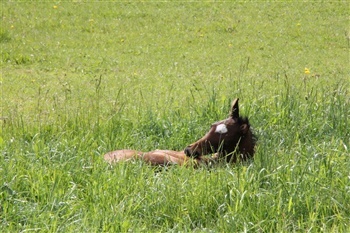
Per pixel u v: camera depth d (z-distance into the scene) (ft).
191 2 100.94
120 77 65.21
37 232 29.99
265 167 35.27
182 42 81.87
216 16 94.27
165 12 95.50
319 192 32.96
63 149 39.37
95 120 45.88
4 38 79.10
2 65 69.46
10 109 52.39
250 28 88.94
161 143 43.21
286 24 91.25
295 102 46.80
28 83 62.34
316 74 67.46
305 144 41.06
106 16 92.68
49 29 85.56
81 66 70.03
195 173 36.14
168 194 33.01
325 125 44.11
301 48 80.84
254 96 51.13
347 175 34.96
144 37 83.66
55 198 32.65
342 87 55.98
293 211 31.76
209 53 77.10
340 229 30.45
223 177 34.45
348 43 81.51
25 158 37.24
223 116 45.57
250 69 69.87
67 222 30.83
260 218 31.32
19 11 92.94
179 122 45.21
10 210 31.53
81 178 35.50
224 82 62.54
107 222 30.71
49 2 98.37
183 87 60.90
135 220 31.37
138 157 37.96
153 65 71.05
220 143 38.19
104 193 33.30
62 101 55.06
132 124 45.03
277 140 41.73
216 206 32.55
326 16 95.81
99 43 80.18
